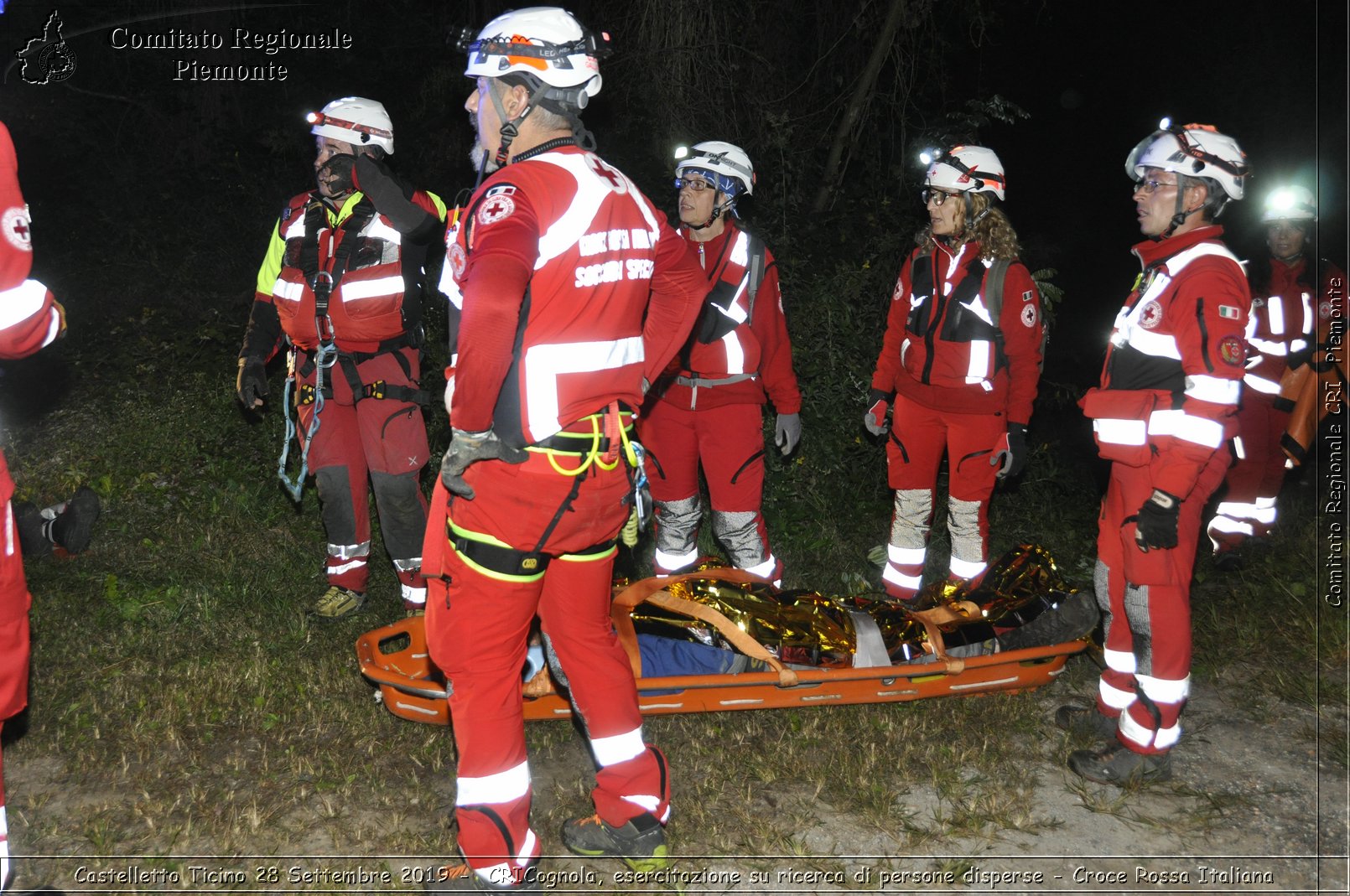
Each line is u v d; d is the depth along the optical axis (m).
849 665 4.02
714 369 4.44
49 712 4.00
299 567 5.30
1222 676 4.52
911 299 4.66
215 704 4.10
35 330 2.81
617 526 2.98
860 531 6.14
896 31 9.18
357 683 4.28
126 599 4.85
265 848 3.36
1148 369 3.53
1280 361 5.51
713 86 8.80
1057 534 6.28
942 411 4.58
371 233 4.38
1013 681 4.17
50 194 10.69
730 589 4.09
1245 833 3.53
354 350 4.45
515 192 2.66
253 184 11.00
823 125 9.53
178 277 9.52
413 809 3.57
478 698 2.95
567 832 3.34
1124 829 3.54
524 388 2.74
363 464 4.72
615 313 2.81
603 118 8.64
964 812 3.57
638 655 3.84
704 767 3.83
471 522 2.83
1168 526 3.46
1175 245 3.53
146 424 6.49
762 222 7.43
